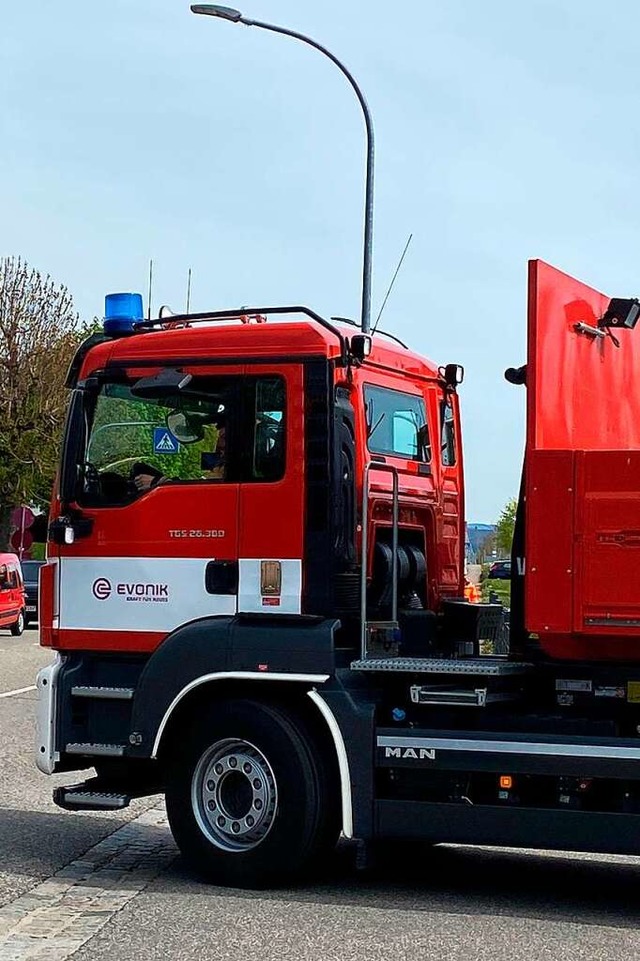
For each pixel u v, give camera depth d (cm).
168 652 820
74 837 973
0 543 4897
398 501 877
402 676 798
